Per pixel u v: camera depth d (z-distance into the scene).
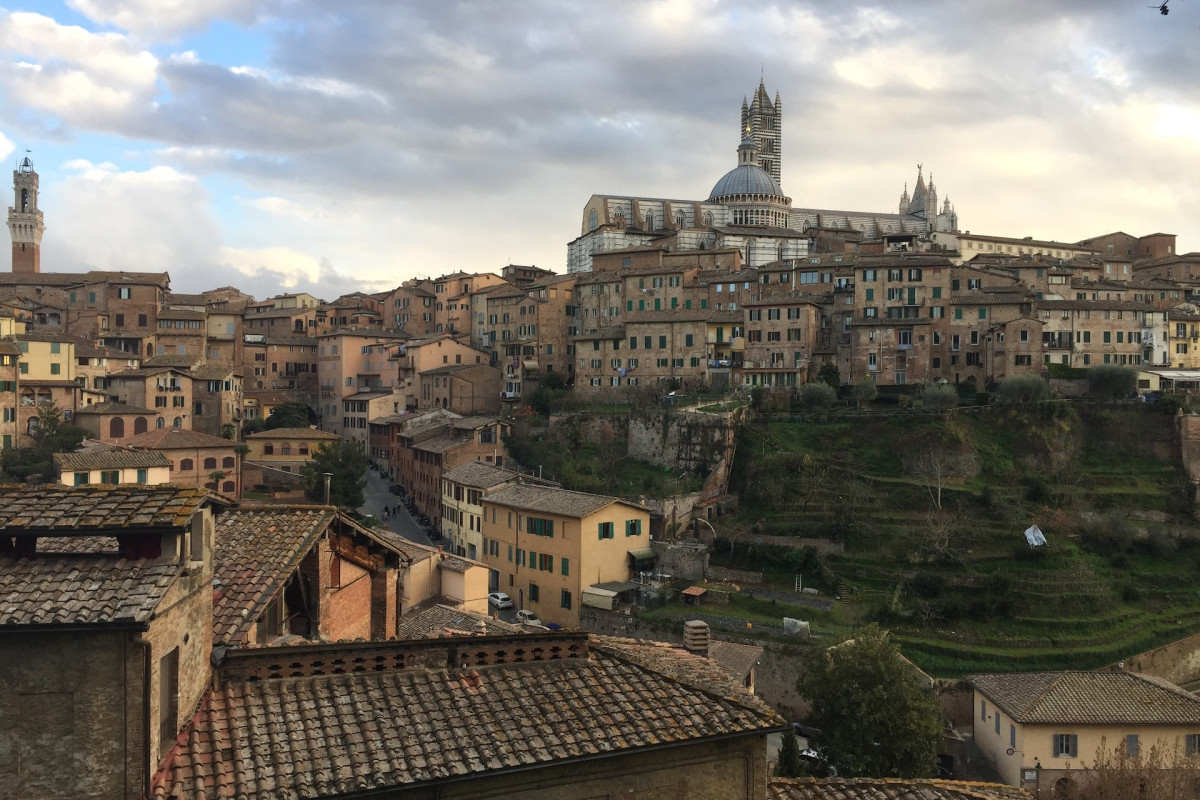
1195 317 143.88
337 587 27.55
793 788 27.08
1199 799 56.31
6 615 15.30
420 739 18.66
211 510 19.89
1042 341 131.50
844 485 110.75
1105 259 183.12
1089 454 117.44
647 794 20.17
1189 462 112.56
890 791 27.53
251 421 155.75
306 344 191.00
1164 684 69.94
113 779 15.55
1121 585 94.69
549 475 129.00
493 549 104.56
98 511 17.44
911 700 61.94
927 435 117.00
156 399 139.75
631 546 99.81
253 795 16.42
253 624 21.12
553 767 19.05
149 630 15.97
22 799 15.36
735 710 21.56
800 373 139.50
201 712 18.50
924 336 137.25
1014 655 83.50
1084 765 64.12
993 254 178.12
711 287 162.00
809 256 176.12
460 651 21.55
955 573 93.88
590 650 23.55
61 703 15.58
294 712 18.95
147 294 168.38
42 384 126.75
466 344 176.75
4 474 105.50
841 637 75.69
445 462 125.81
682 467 126.06
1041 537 96.25
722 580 100.44
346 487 116.88
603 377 155.88
